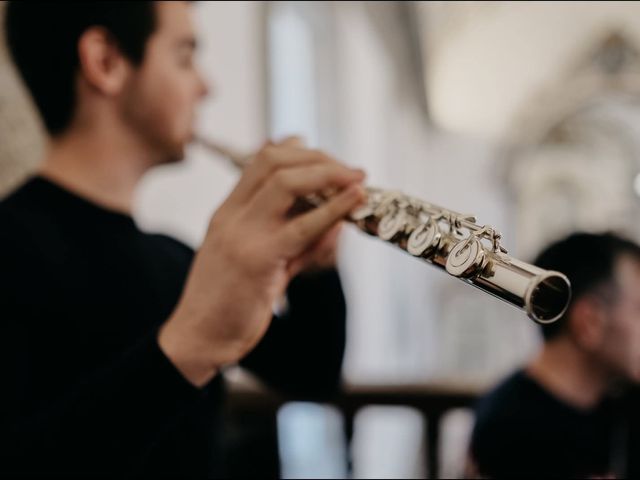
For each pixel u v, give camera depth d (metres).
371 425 5.57
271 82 4.02
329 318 1.20
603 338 1.54
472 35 9.40
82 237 0.95
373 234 0.92
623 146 9.65
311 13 4.85
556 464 1.53
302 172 0.75
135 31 1.00
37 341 0.85
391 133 8.04
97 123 1.01
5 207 0.92
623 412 1.51
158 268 1.05
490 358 9.05
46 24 0.98
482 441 1.60
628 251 1.58
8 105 1.50
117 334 0.92
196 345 0.72
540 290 0.60
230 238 0.74
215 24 2.77
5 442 0.68
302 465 3.76
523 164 10.09
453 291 9.28
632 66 9.39
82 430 0.67
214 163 2.79
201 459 1.01
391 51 7.65
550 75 9.73
